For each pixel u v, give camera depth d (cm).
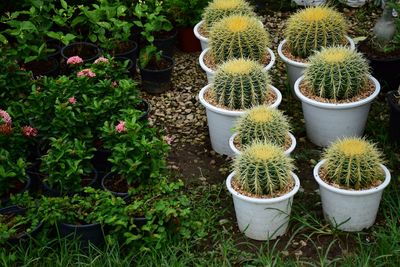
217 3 279
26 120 245
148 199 217
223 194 235
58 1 312
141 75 285
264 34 262
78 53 295
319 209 227
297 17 264
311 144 254
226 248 211
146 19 303
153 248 209
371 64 269
